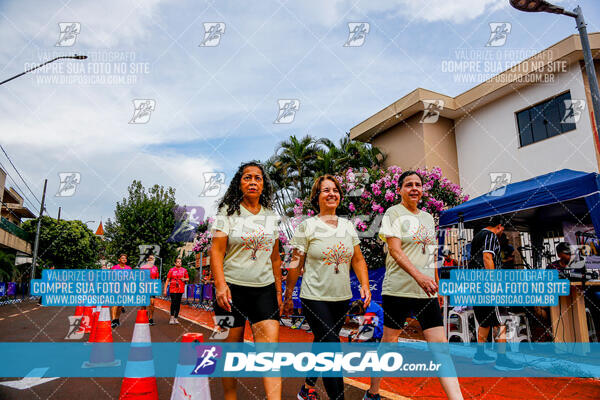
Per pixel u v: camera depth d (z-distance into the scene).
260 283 2.75
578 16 5.97
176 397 2.55
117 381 3.88
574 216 7.34
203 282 20.78
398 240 2.89
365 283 3.14
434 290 2.54
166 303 22.47
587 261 7.00
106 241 22.62
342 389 2.64
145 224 22.38
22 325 8.73
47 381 3.87
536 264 8.03
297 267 3.10
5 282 26.08
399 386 3.76
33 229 36.78
